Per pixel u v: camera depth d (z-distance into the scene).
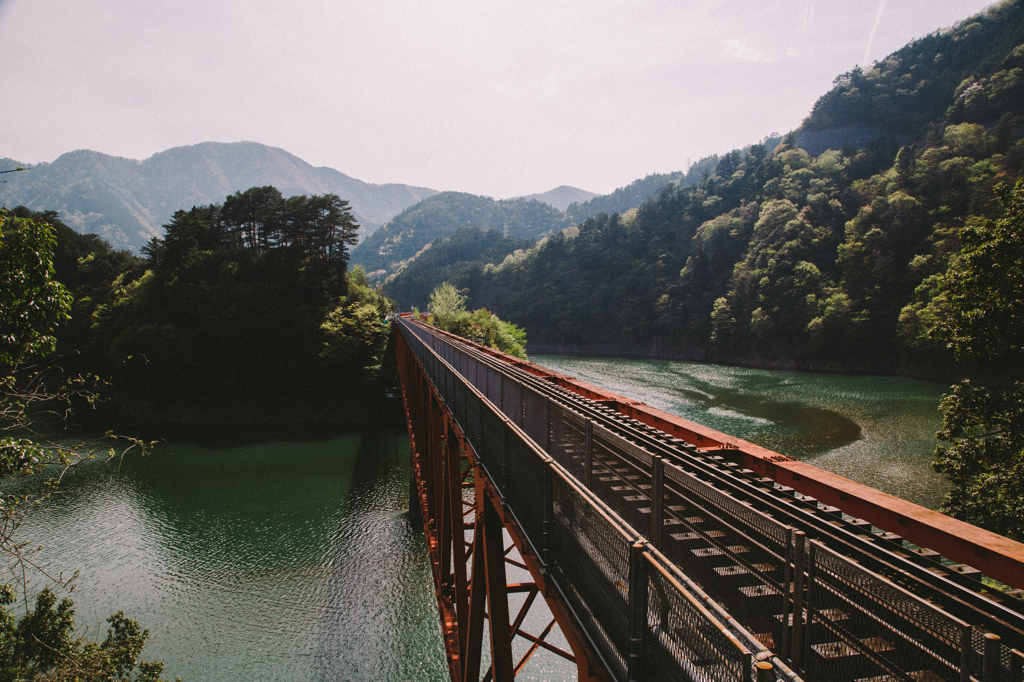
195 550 26.78
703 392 63.72
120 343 59.19
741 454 7.00
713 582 3.93
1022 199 14.04
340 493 35.28
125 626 11.96
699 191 189.62
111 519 30.61
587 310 157.12
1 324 8.09
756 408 53.81
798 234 108.62
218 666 18.23
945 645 2.47
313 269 77.06
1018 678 2.20
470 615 9.02
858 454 37.66
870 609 2.84
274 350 63.19
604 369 91.56
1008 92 111.69
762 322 95.88
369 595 22.62
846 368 82.31
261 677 17.75
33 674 9.79
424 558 25.80
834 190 122.38
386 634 20.05
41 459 8.02
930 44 191.38
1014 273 14.16
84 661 10.34
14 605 21.56
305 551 26.59
